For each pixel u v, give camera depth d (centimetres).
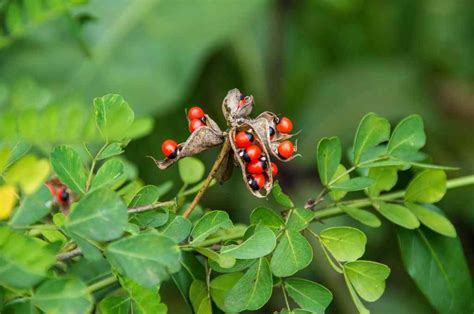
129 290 59
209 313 63
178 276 63
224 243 62
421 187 67
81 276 65
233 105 61
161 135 110
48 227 58
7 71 94
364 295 62
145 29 102
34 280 55
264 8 109
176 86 101
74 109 59
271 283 61
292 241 62
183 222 61
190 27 104
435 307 67
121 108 60
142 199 61
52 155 59
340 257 62
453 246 68
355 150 66
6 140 59
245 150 60
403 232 68
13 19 65
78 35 76
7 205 56
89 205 56
